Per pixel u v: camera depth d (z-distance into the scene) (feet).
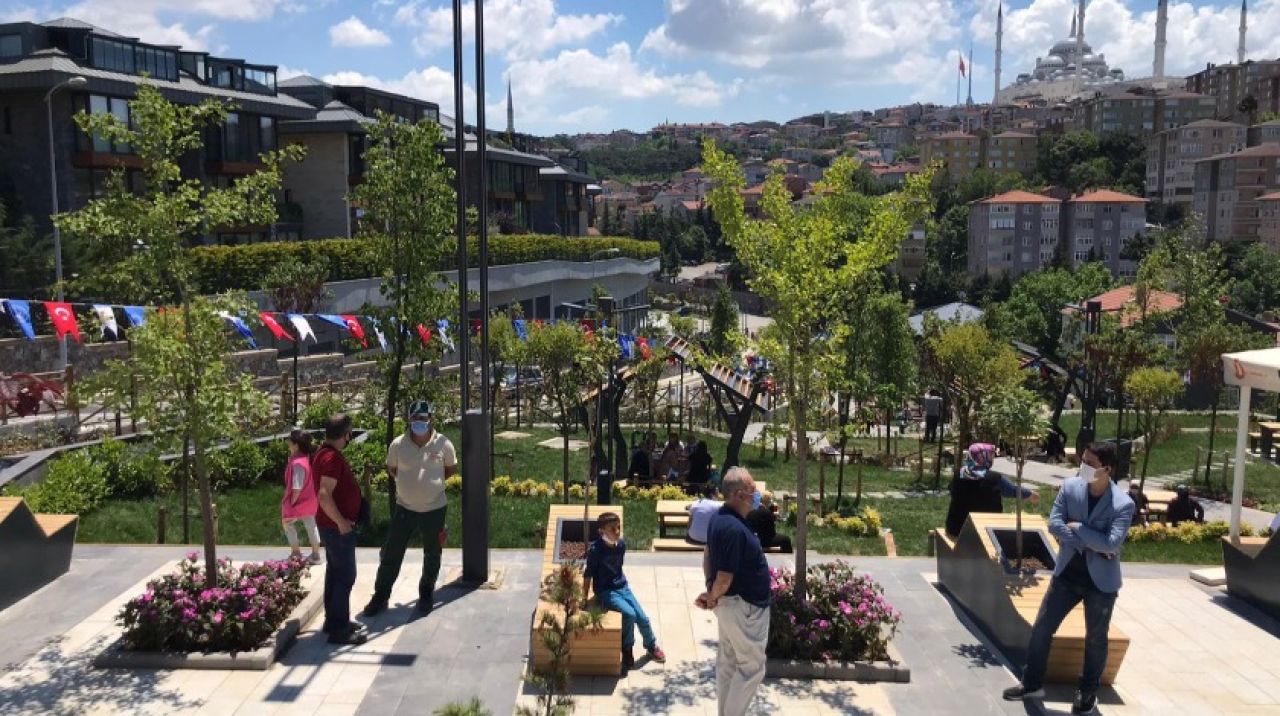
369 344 64.69
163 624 25.07
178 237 26.61
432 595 29.45
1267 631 29.01
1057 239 374.84
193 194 26.66
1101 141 485.15
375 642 26.78
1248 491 77.77
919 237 406.82
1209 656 26.99
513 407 103.30
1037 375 94.53
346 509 26.53
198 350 26.21
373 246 48.55
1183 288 110.42
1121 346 91.09
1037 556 28.89
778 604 26.32
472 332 97.25
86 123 25.63
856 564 35.47
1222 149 416.67
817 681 25.09
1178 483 81.41
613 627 24.43
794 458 89.35
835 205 29.43
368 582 31.86
